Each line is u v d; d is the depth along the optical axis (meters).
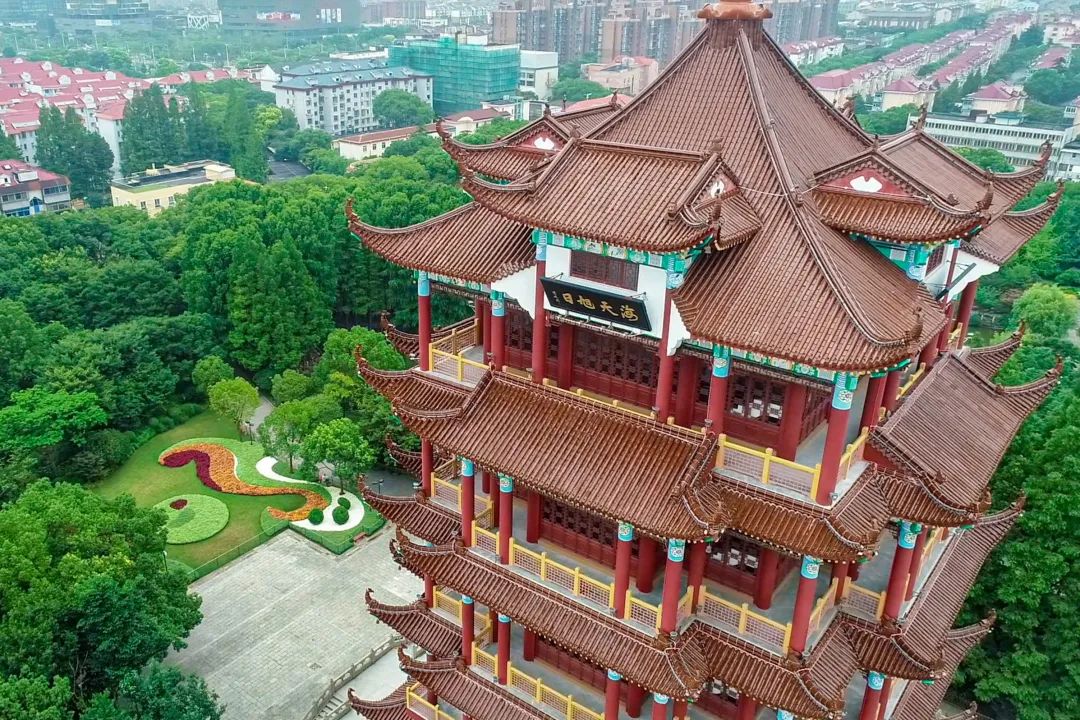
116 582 51.44
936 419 36.00
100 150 179.62
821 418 35.72
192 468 88.19
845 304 28.36
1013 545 53.41
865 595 34.97
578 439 33.69
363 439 80.94
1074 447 53.47
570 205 32.50
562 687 40.16
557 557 38.47
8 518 53.25
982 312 130.25
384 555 74.44
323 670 60.91
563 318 35.69
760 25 37.12
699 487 30.86
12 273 103.56
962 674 54.34
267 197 135.50
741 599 34.91
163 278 109.88
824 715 30.66
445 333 44.44
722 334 29.36
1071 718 51.44
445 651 42.91
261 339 103.00
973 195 37.03
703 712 37.28
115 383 92.12
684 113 36.06
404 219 123.50
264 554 74.12
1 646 47.47
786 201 32.28
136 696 47.53
